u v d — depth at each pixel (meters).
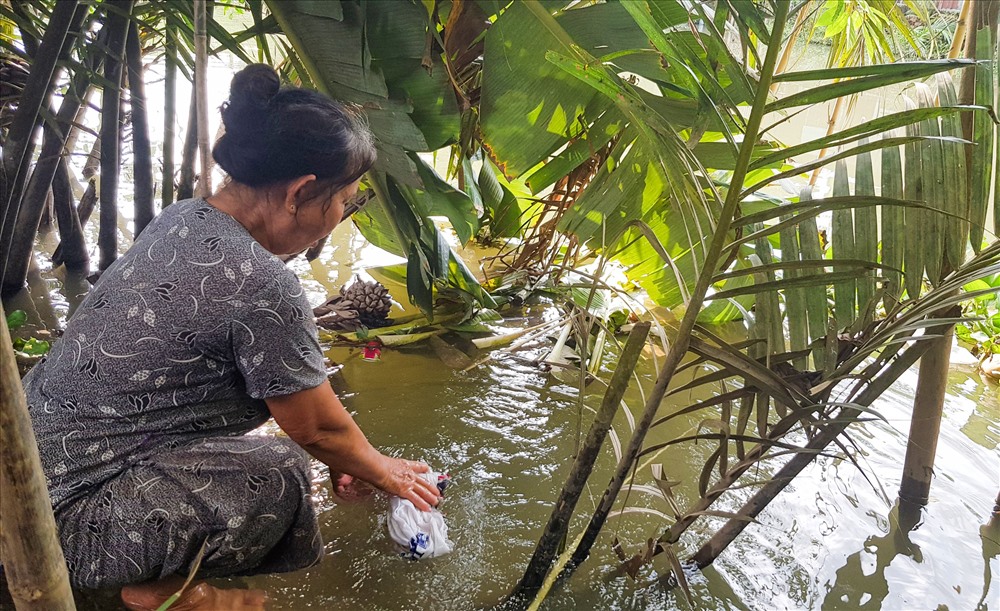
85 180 4.11
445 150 4.70
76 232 3.24
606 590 1.81
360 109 1.82
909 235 1.63
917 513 2.14
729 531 1.82
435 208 2.65
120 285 1.48
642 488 1.81
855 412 1.74
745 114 5.27
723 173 3.03
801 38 5.71
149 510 1.50
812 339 1.63
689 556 1.93
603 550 1.94
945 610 1.82
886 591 1.87
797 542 2.01
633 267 3.18
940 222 1.62
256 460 1.59
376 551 1.87
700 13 1.30
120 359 1.46
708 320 3.36
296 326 1.51
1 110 2.79
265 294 1.46
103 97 2.82
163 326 1.45
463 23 2.28
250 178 1.48
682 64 1.33
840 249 1.66
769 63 1.21
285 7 1.98
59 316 2.92
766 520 2.08
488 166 3.23
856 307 1.72
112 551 1.51
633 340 1.43
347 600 1.72
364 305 3.04
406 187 2.66
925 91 1.66
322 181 1.49
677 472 2.29
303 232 1.57
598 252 3.32
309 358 1.55
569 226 2.91
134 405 1.49
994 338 3.20
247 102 1.42
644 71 2.27
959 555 2.00
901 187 1.64
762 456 1.62
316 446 1.69
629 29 2.21
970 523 2.12
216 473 1.55
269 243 1.57
